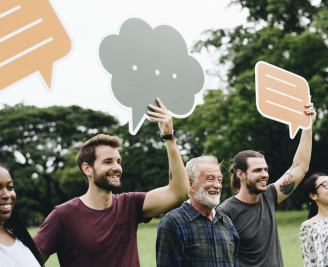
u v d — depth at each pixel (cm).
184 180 272
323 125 1698
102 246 253
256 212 339
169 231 277
